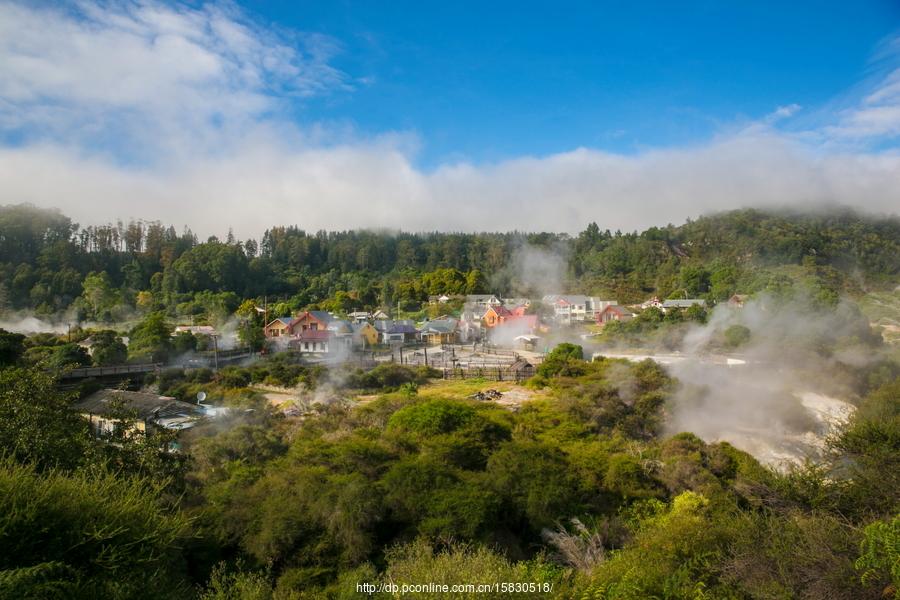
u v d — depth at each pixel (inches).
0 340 1326.3
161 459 619.5
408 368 1733.5
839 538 367.6
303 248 5506.9
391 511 612.4
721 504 622.5
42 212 4237.2
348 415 1058.1
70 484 338.3
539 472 688.4
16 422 526.9
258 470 731.4
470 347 2615.7
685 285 3745.1
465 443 805.2
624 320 2933.1
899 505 454.9
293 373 1642.5
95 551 315.3
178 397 1430.9
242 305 3366.1
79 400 1195.9
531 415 1066.1
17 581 261.0
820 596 327.6
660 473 776.9
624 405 1161.4
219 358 1971.0
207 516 579.5
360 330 2667.3
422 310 3757.4
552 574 457.7
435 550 553.6
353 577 488.1
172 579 435.2
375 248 5762.8
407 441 821.9
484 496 617.0
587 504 680.4
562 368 1549.0
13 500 296.4
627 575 410.9
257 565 531.8
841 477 554.6
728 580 381.1
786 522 428.8
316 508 581.0
